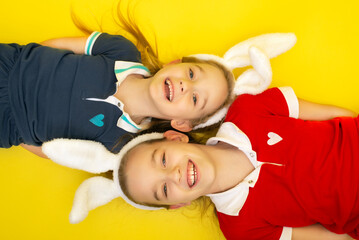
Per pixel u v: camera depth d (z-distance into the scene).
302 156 1.20
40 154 1.38
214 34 1.55
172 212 1.49
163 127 1.44
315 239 1.22
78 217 1.15
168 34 1.55
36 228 1.42
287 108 1.31
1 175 1.43
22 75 1.24
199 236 1.48
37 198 1.44
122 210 1.48
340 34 1.55
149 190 1.16
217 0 1.55
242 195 1.21
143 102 1.33
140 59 1.43
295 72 1.54
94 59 1.31
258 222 1.21
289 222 1.22
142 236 1.47
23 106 1.24
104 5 1.54
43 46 1.31
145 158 1.17
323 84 1.54
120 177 1.20
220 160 1.26
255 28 1.54
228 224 1.24
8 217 1.41
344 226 1.20
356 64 1.54
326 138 1.22
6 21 1.48
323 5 1.55
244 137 1.24
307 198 1.19
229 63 1.34
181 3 1.55
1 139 1.25
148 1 1.54
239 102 1.31
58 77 1.26
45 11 1.51
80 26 1.51
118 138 1.32
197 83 1.26
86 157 1.19
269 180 1.20
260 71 1.23
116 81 1.30
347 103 1.53
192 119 1.35
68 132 1.27
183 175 1.13
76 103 1.26
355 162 1.17
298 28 1.54
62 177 1.46
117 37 1.39
